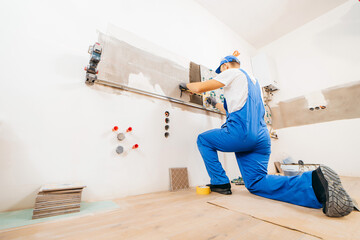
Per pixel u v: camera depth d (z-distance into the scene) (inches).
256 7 108.1
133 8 64.9
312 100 111.1
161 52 69.4
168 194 52.2
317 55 114.1
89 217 31.1
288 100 121.5
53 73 44.2
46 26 45.5
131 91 57.3
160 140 61.6
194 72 80.7
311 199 33.3
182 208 36.6
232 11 109.7
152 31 69.0
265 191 43.6
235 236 22.8
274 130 123.6
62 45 46.9
